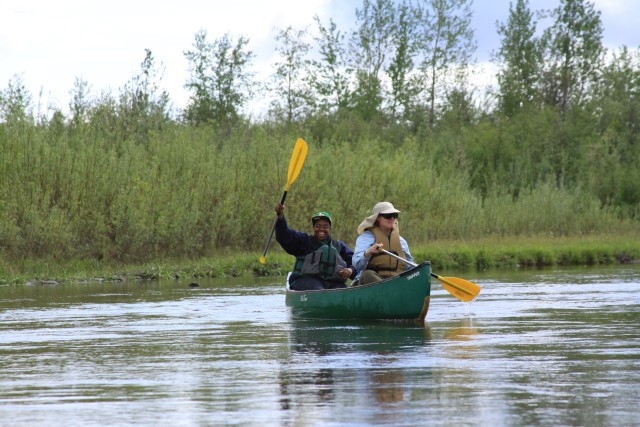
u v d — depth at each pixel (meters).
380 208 19.58
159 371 12.20
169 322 18.14
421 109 89.12
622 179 64.44
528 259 41.31
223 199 39.94
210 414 9.49
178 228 36.88
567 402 9.90
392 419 9.16
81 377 11.78
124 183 36.84
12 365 12.82
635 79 92.81
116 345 14.82
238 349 14.21
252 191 41.31
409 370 12.03
